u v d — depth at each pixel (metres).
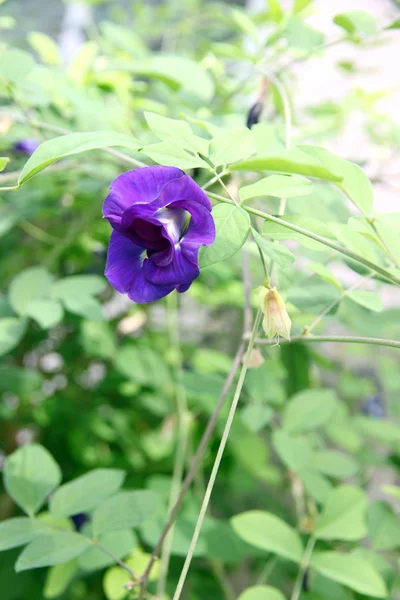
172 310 0.56
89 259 0.61
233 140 0.33
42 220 0.60
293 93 0.58
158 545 0.36
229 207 0.32
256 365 0.39
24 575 0.48
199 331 0.72
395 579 0.45
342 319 0.51
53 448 0.61
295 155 0.31
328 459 0.46
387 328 0.66
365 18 0.46
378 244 0.33
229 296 0.59
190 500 0.48
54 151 0.30
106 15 0.93
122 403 0.63
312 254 0.41
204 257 0.31
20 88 0.45
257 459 0.53
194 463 0.37
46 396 0.63
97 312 0.47
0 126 0.49
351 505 0.44
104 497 0.39
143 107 0.52
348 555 0.42
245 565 0.59
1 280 0.64
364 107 0.60
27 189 0.53
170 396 0.55
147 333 0.63
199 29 0.77
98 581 0.51
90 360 0.65
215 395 0.48
